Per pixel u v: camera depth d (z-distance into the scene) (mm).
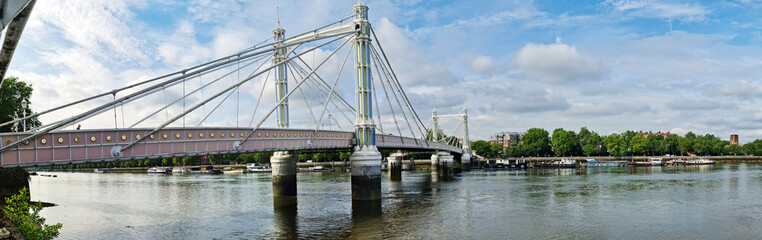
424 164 181250
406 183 87062
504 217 44219
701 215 44406
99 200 65188
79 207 57438
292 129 48875
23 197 23344
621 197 57969
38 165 28266
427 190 70938
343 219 44031
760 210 47062
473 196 61281
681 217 43500
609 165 160000
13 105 65250
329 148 54031
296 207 52344
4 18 9727
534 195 61406
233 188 80500
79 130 30250
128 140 32969
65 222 45781
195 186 87375
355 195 55000
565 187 72062
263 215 47406
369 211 48594
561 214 45594
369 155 54969
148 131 34406
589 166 160375
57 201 64438
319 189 73875
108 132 31859
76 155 30094
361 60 56156
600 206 50469
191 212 51062
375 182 55188
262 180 102000
